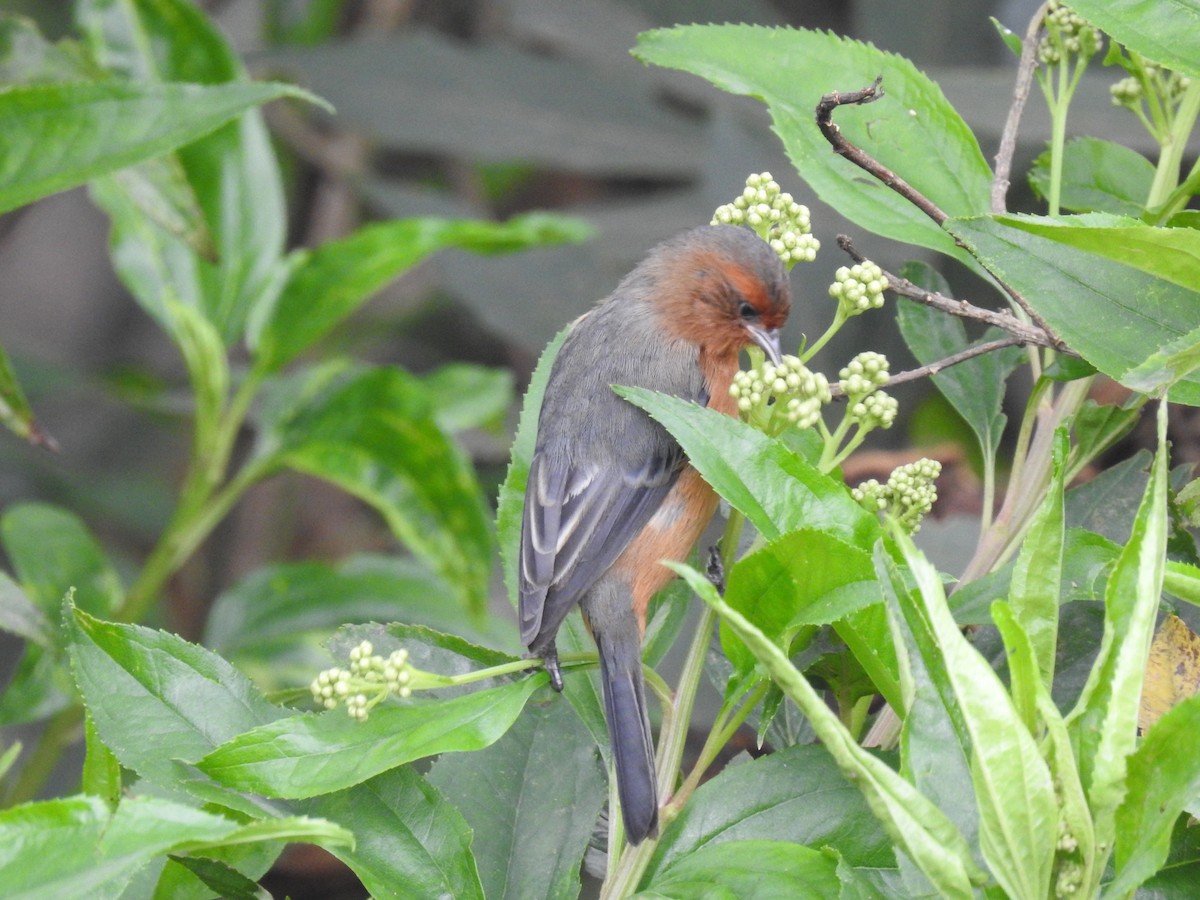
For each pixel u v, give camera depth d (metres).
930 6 13.86
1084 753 4.79
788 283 8.91
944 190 7.00
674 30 7.24
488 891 6.30
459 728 5.79
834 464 6.25
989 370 7.29
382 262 10.55
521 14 14.23
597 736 6.60
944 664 4.73
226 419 10.80
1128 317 5.72
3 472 15.05
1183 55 5.76
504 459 14.49
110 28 10.20
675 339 8.92
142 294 10.62
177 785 5.70
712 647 7.37
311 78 13.91
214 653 6.02
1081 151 7.58
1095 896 4.68
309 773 5.60
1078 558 5.62
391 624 6.73
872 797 4.49
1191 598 5.03
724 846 5.32
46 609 10.09
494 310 13.41
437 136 13.80
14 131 6.98
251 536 15.48
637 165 13.88
